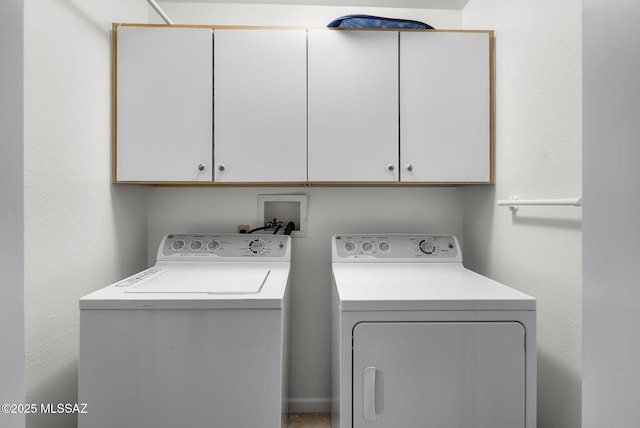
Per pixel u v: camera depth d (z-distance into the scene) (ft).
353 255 5.91
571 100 3.91
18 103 2.20
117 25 5.27
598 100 2.08
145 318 3.62
